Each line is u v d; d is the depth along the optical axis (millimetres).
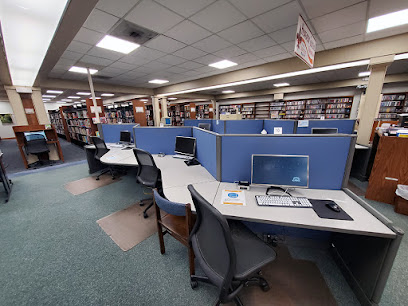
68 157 5410
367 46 3035
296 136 1560
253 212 1225
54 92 7410
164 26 2387
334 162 1540
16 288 1297
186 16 2160
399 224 2004
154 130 2990
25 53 3289
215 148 1797
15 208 2418
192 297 1225
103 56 3455
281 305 1165
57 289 1288
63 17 1872
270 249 1099
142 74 5090
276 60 4098
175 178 1900
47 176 3693
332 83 6379
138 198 2660
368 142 3361
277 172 1501
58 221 2111
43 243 1748
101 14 2066
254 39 2867
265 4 1952
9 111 10164
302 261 1519
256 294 1237
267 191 1535
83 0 1630
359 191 2902
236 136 1680
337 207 1229
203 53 3494
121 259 1549
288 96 8305
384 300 1179
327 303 1175
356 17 2236
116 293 1256
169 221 1508
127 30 2465
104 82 6035
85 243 1743
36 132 4375
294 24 2389
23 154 4223
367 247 1146
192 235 1152
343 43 3092
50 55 2932
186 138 2639
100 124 4188
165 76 5477
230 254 798
